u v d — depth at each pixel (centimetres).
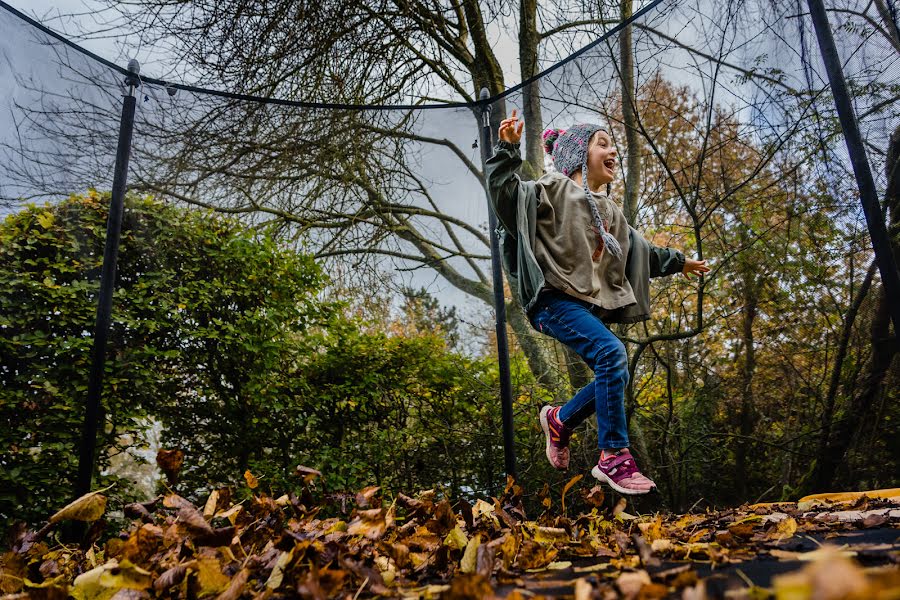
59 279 260
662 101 257
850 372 223
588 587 61
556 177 188
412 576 97
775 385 260
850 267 216
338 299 381
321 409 327
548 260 173
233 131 289
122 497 254
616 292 183
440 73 425
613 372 156
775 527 110
